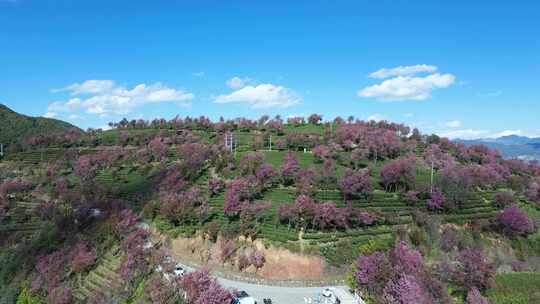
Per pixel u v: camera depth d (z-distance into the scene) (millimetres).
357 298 61969
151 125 192625
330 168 111375
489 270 65812
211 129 178000
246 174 107688
